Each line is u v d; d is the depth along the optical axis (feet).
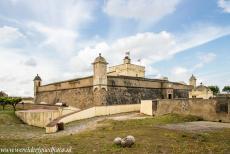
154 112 105.81
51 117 92.32
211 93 156.35
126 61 165.99
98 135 56.70
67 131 72.33
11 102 120.47
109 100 115.14
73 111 104.12
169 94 148.66
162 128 65.72
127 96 125.80
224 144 44.29
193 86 175.42
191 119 87.30
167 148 40.83
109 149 40.24
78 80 128.57
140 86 135.33
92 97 115.85
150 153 37.58
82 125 82.02
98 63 113.39
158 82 147.43
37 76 175.01
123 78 126.31
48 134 68.85
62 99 141.69
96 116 104.06
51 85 156.25
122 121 80.64
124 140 42.16
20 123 94.53
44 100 162.30
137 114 108.88
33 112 92.58
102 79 113.60
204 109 89.04
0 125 86.48
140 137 51.31
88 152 38.47
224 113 82.64
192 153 37.55
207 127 67.82
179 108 97.45
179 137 51.11
